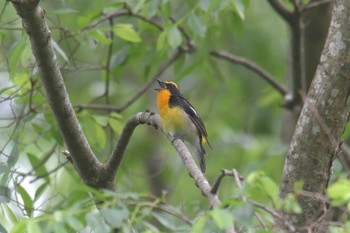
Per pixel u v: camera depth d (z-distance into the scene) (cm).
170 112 1310
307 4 1411
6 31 1392
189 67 1416
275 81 1531
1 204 1021
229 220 604
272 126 1917
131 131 966
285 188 899
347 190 614
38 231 633
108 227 658
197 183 805
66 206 704
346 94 874
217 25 1352
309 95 892
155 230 690
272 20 1958
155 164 1914
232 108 1941
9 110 1502
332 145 883
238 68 1939
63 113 921
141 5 1287
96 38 1229
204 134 1310
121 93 1962
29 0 829
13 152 1071
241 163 1812
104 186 980
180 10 1797
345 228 637
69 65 1341
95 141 1288
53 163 1595
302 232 844
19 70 1213
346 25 870
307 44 1466
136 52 1411
